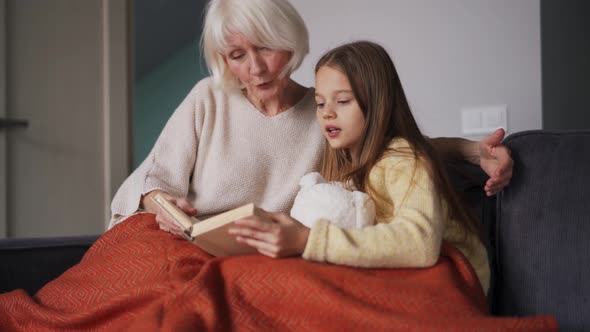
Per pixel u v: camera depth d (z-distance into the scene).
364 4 2.95
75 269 1.18
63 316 1.03
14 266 1.32
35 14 2.91
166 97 5.08
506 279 1.19
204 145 1.46
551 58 2.51
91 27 3.04
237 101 1.47
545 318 0.87
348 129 1.23
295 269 0.95
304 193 1.12
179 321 0.87
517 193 1.19
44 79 2.93
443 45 2.69
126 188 1.42
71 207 2.98
